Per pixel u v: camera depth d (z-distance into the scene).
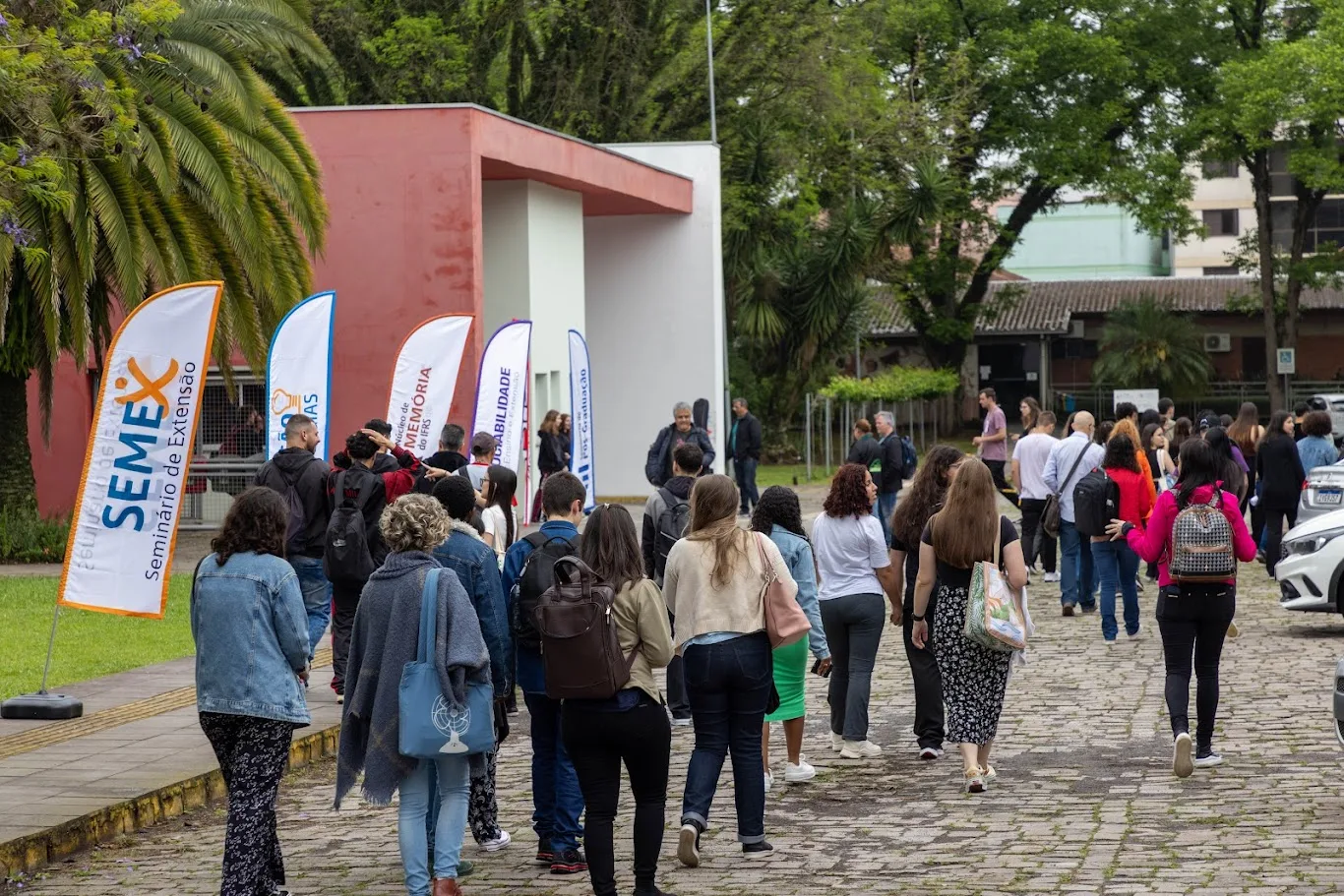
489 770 7.77
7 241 17.89
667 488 10.70
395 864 7.64
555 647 6.46
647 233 34.66
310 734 10.34
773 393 45.41
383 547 11.20
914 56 50.31
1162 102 51.97
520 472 26.47
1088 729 10.65
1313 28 51.19
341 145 24.27
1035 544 18.70
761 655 7.34
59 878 7.42
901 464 21.42
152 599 10.39
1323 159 48.59
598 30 41.38
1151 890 6.57
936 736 9.81
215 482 25.12
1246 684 12.18
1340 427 40.59
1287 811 8.05
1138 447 15.86
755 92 43.53
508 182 27.56
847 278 43.44
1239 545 9.08
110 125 15.74
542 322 28.25
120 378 10.39
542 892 6.98
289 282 21.06
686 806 7.32
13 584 18.61
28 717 10.83
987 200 53.22
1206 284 64.56
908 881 6.91
